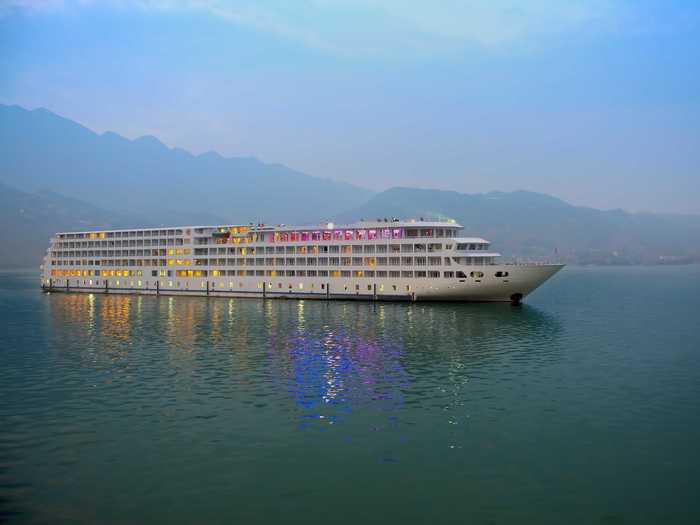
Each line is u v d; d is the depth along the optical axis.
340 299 155.75
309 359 76.25
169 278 185.38
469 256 141.12
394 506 35.22
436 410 53.25
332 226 160.00
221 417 51.41
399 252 147.50
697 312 137.38
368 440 45.66
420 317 118.88
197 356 78.56
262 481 38.41
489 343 88.12
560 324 110.94
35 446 44.47
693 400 55.97
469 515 34.16
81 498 36.16
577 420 50.19
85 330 104.94
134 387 61.69
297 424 49.41
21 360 76.19
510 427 48.50
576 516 34.00
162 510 34.75
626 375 66.56
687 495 36.34
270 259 167.25
